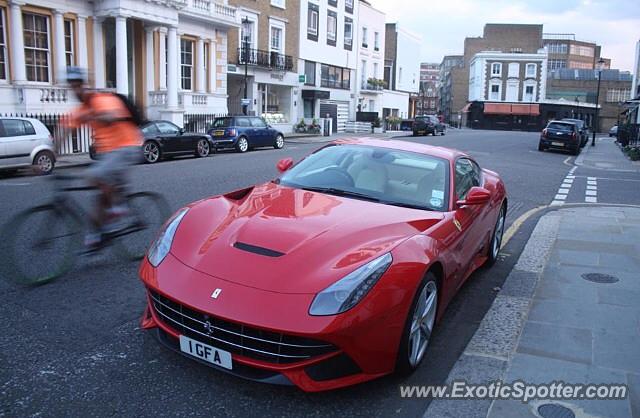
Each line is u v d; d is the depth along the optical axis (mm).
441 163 4984
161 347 3793
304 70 38625
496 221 6066
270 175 13320
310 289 3111
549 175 16953
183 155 19219
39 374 3371
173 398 3174
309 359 3027
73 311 4375
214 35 26734
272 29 34750
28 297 4645
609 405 3250
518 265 6164
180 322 3311
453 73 96938
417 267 3447
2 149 12789
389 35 56938
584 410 3195
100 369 3465
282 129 35906
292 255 3357
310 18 38500
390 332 3240
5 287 4844
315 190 4629
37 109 18359
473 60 81125
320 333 2951
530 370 3666
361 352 3111
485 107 75500
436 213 4355
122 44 20234
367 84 48875
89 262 5602
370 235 3652
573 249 6863
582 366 3727
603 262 6262
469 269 5113
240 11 29875
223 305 3092
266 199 4305
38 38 18891
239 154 20516
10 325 4062
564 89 88938
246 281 3195
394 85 57688
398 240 3631
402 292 3285
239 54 31484
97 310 4414
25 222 4898
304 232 3627
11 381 3275
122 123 5703
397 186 4680
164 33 23484
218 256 3430
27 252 4906
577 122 34000
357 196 4531
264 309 3033
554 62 114875
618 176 17484
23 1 17984
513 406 3232
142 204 6090
